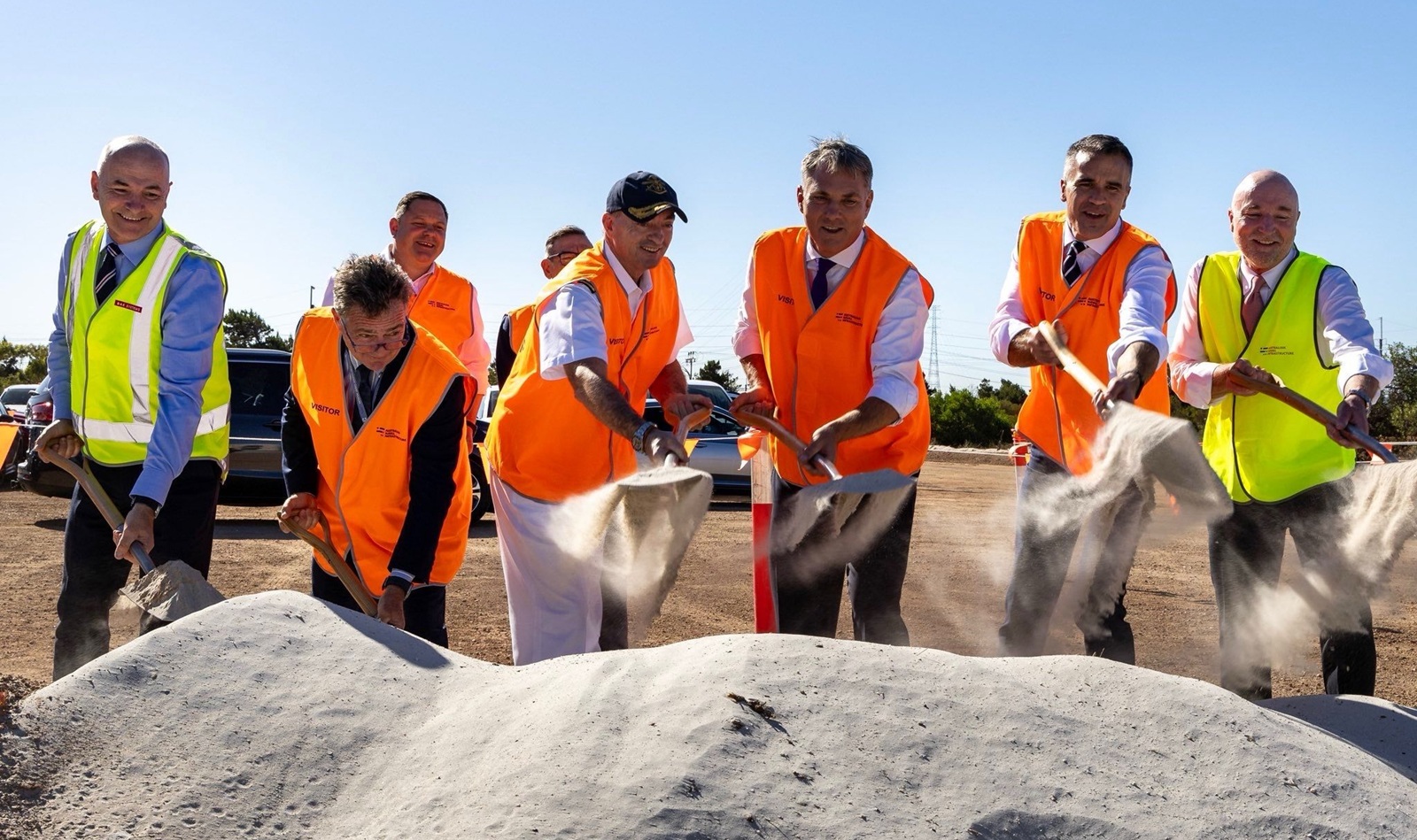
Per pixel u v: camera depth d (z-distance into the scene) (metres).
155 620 3.51
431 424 3.70
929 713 2.37
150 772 2.22
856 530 4.03
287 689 2.47
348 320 3.57
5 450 11.52
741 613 7.19
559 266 6.02
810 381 4.16
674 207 3.76
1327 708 3.10
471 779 2.21
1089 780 2.25
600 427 3.87
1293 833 2.18
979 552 10.09
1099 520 4.32
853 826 2.07
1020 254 4.62
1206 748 2.38
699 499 3.29
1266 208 4.36
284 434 3.96
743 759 2.20
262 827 2.13
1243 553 4.44
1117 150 4.29
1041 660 2.71
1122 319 4.15
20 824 2.07
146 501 3.73
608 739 2.26
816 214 4.01
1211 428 4.59
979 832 2.10
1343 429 4.01
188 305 3.99
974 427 36.00
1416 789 2.45
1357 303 4.38
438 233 5.51
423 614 3.88
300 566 8.66
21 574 8.20
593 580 3.82
